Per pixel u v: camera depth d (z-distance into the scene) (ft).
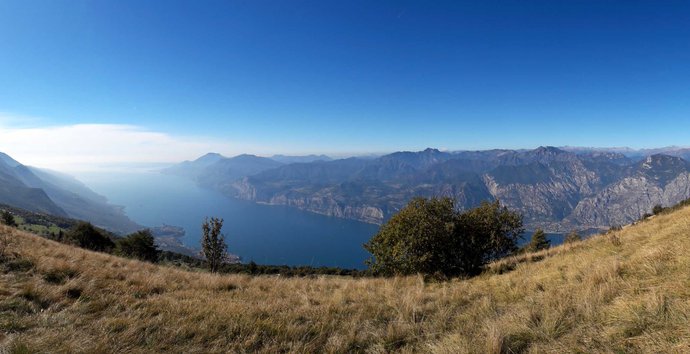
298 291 30.01
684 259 19.15
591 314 15.90
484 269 42.14
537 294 22.16
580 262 28.86
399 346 16.92
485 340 15.12
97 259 38.37
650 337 12.59
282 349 16.60
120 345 15.38
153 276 31.55
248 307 22.50
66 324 17.17
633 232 38.50
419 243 41.81
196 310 21.07
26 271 25.35
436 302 23.68
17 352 13.30
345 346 16.65
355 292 29.81
